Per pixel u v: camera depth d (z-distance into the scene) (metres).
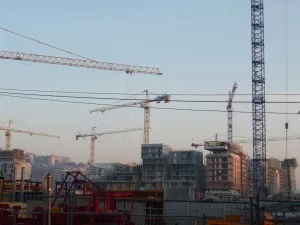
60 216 35.50
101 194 43.28
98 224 37.94
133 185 140.75
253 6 148.88
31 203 41.94
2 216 34.56
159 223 46.50
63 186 49.62
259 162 150.00
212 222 31.84
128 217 36.75
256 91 147.62
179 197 68.81
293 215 32.91
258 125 149.25
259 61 147.75
